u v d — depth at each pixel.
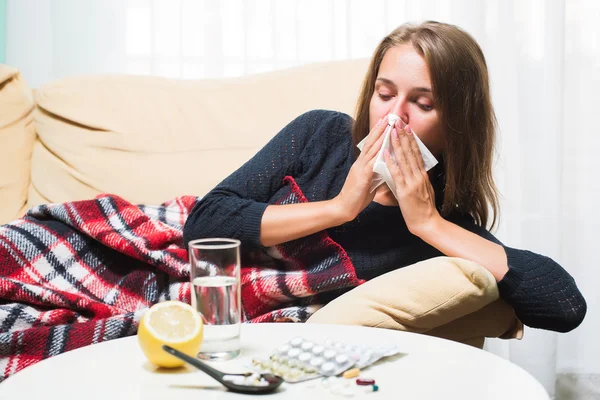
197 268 0.86
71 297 1.29
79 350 0.92
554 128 2.28
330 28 2.41
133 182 1.71
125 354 0.90
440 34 1.31
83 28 2.33
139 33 2.36
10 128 1.76
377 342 0.94
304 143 1.48
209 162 1.73
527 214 2.32
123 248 1.39
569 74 2.35
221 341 0.86
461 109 1.33
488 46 2.36
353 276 1.29
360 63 1.84
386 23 2.40
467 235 1.29
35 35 2.32
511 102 2.34
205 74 2.40
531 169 2.31
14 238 1.41
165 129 1.76
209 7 2.38
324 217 1.30
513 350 2.30
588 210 2.37
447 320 1.13
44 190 1.75
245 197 1.41
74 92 1.78
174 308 0.86
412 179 1.29
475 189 1.43
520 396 0.74
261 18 2.40
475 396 0.74
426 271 1.12
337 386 0.76
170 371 0.83
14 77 1.79
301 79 1.83
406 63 1.30
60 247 1.43
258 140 1.75
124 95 1.79
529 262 1.25
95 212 1.48
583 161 2.36
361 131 1.42
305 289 1.30
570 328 1.24
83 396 0.74
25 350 1.16
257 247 1.34
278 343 0.93
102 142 1.74
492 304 1.24
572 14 2.34
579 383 2.34
